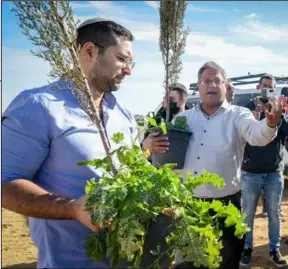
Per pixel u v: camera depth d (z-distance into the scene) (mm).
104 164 1577
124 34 1811
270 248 4805
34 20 1558
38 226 1736
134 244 1360
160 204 1433
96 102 1814
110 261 1457
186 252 1460
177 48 3043
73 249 1697
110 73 1772
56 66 1572
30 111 1611
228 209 1571
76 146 1661
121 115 1967
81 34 1779
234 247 3166
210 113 3438
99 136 1715
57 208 1487
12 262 4789
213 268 1474
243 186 4680
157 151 2711
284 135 4500
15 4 1556
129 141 1958
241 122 3324
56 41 1570
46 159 1689
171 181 1478
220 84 3383
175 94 4562
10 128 1597
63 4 1567
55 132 1639
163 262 1455
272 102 3025
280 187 4684
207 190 3297
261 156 4539
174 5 2936
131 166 1527
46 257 1699
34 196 1514
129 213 1376
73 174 1678
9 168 1569
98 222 1364
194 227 1460
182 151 3256
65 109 1668
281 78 6543
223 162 3371
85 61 1772
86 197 1434
